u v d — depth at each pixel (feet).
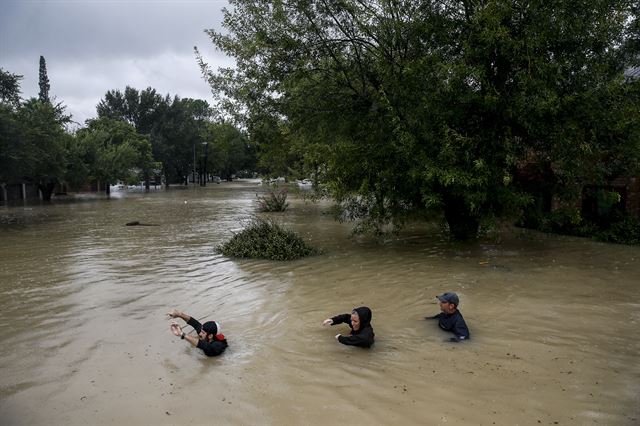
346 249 44.98
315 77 46.96
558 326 23.13
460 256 40.52
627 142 37.40
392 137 40.45
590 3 36.55
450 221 47.06
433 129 38.73
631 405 15.49
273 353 20.16
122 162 163.12
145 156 201.98
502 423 14.47
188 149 246.47
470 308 26.03
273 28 45.70
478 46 37.37
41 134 101.09
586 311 25.44
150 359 19.72
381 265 37.35
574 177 40.01
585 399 15.90
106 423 14.82
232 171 337.11
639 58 47.67
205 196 145.89
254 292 30.17
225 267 37.78
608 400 15.83
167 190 197.67
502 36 34.96
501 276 33.19
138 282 33.12
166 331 23.16
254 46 44.50
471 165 37.27
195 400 16.19
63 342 21.79
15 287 31.96
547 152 39.73
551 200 54.54
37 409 15.74
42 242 52.08
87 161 145.28
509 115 37.01
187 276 34.81
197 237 55.47
